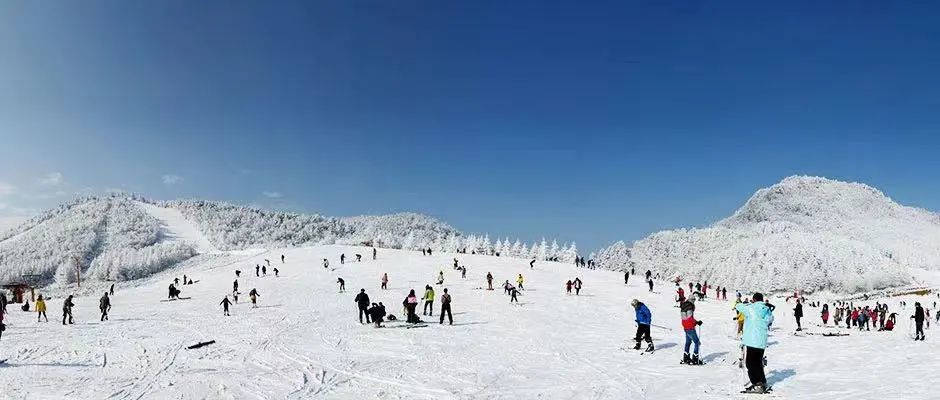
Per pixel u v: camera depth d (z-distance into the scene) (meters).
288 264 81.56
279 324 29.91
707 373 14.64
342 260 76.06
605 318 33.34
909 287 152.50
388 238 135.75
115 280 132.88
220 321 32.12
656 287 56.56
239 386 15.40
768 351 19.14
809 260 166.75
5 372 17.56
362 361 18.84
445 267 71.25
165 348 22.20
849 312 37.62
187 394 14.55
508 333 25.81
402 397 13.84
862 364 15.16
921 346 20.20
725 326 29.86
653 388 13.39
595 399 12.74
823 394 11.34
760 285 166.00
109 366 18.55
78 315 38.47
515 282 56.38
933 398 10.37
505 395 13.62
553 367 17.12
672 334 25.75
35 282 151.00
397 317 32.78
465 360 18.77
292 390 14.86
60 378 16.62
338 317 33.00
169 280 71.75
